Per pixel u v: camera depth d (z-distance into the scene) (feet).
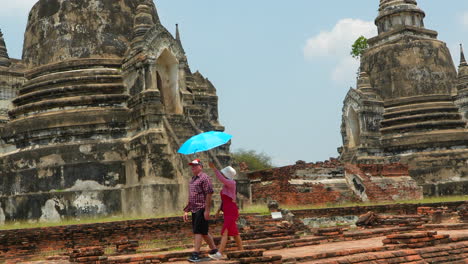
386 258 35.32
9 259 48.06
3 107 88.89
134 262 37.91
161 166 71.72
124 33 87.10
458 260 37.50
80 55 84.28
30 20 91.45
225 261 33.17
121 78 82.84
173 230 55.57
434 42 124.98
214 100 123.03
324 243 47.21
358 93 120.88
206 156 75.92
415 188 102.01
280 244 43.86
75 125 77.77
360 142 120.47
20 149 81.30
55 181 76.02
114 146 76.54
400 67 122.72
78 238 51.19
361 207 73.56
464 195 110.01
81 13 85.76
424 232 40.09
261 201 90.17
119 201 75.25
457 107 120.37
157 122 74.18
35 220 76.43
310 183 89.66
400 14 128.16
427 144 116.37
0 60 91.61
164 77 84.38
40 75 86.02
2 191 81.00
